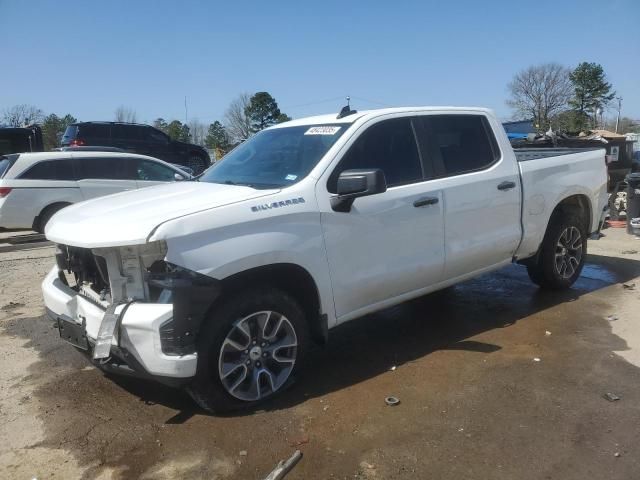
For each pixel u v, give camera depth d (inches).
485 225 192.4
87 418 142.3
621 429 131.1
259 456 124.0
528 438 128.3
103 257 136.6
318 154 160.9
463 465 119.0
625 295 233.6
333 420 138.3
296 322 148.8
